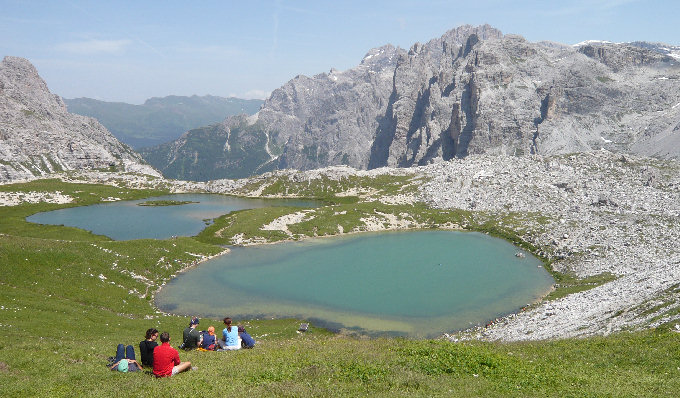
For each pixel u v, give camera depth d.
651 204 150.75
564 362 29.16
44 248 83.75
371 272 102.75
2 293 62.69
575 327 50.88
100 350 32.28
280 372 23.03
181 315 74.62
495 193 184.62
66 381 22.28
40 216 183.12
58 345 33.72
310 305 80.75
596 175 190.38
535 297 85.12
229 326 33.56
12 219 170.50
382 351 29.47
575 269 101.69
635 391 21.86
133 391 19.84
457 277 99.19
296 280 96.00
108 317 63.91
